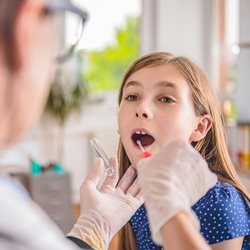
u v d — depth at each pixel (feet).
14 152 11.95
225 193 2.87
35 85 1.35
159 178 2.05
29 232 1.34
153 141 2.91
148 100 2.91
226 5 12.43
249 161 9.65
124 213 2.68
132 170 2.95
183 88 2.92
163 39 12.82
